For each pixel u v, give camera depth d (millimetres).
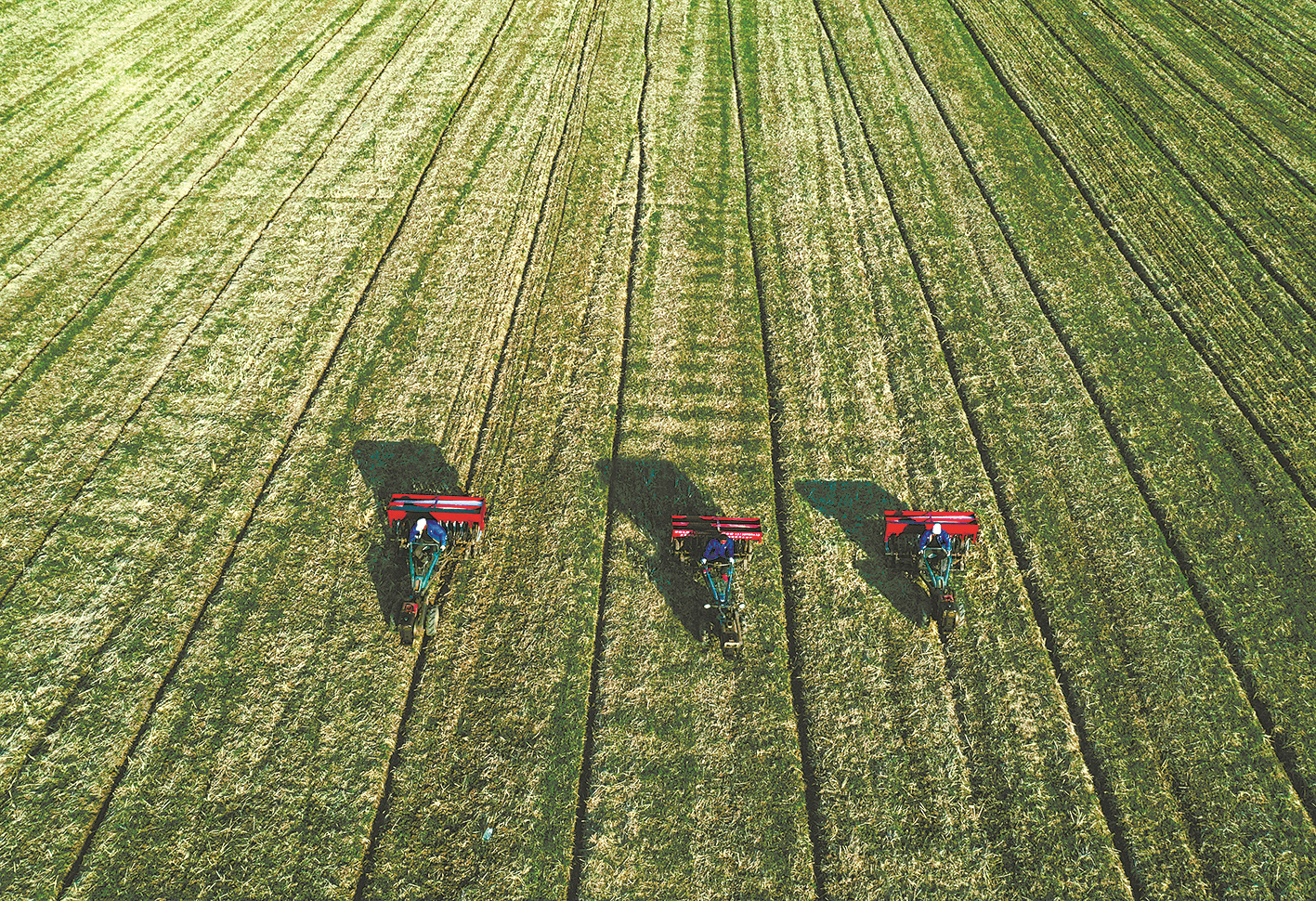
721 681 12758
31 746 11594
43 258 19750
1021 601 13930
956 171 24250
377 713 12148
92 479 15102
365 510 14875
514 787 11422
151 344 17828
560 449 16141
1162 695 12664
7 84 25266
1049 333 19188
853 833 11109
